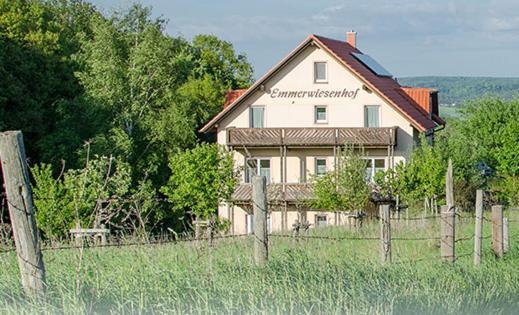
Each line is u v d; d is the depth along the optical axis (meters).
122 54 74.19
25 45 67.56
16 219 10.93
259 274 12.61
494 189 61.00
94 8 93.69
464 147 54.41
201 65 93.44
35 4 72.19
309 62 64.94
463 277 14.97
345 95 64.75
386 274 14.00
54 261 13.07
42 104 66.62
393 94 68.06
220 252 15.31
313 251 16.83
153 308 10.66
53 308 10.09
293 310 10.89
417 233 28.33
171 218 62.38
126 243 14.38
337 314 10.83
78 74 70.19
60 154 63.56
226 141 64.25
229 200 50.41
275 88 65.25
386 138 62.88
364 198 53.12
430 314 11.55
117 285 11.49
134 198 17.94
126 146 67.00
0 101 61.31
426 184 53.06
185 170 49.22
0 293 10.76
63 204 19.41
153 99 74.56
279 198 61.12
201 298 10.95
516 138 65.31
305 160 65.38
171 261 13.13
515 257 20.89
